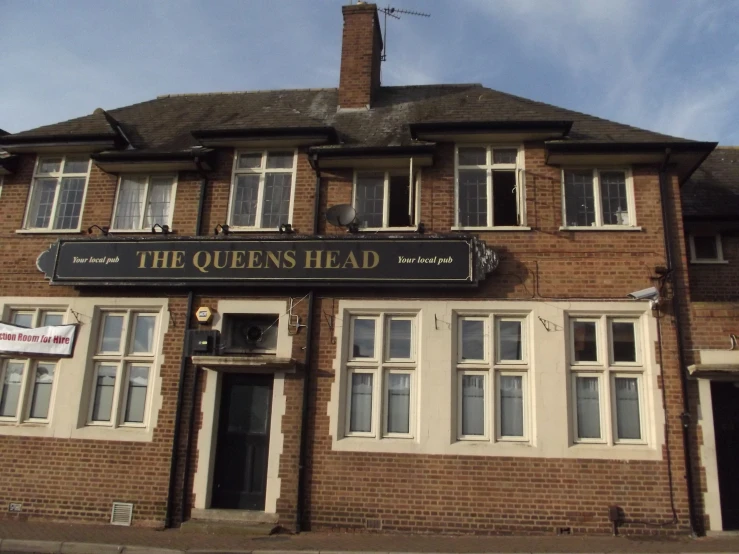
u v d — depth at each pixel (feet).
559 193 33.22
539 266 31.94
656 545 26.32
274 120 37.93
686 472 28.55
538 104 38.60
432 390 30.71
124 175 36.91
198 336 32.60
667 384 29.73
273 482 30.45
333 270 32.24
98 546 26.32
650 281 31.24
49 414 33.22
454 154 34.42
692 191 41.39
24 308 34.96
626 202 33.22
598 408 30.30
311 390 31.45
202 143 35.81
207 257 33.35
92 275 33.99
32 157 37.83
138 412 32.94
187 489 30.94
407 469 29.96
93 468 31.91
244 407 32.68
